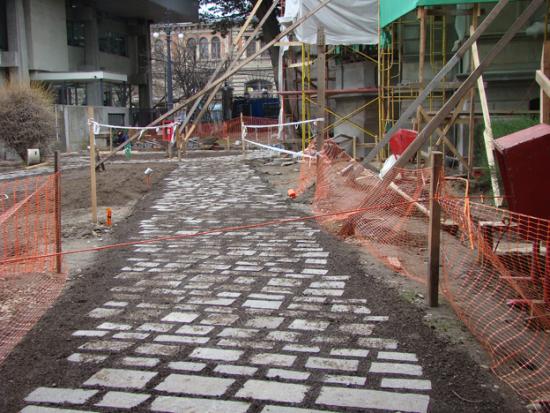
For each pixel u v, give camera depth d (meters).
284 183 15.16
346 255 7.83
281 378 4.38
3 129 22.62
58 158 7.33
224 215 10.98
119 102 43.38
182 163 21.84
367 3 17.33
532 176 5.95
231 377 4.42
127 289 6.65
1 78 34.03
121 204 12.84
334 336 5.16
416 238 8.41
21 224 10.32
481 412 3.85
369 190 10.48
